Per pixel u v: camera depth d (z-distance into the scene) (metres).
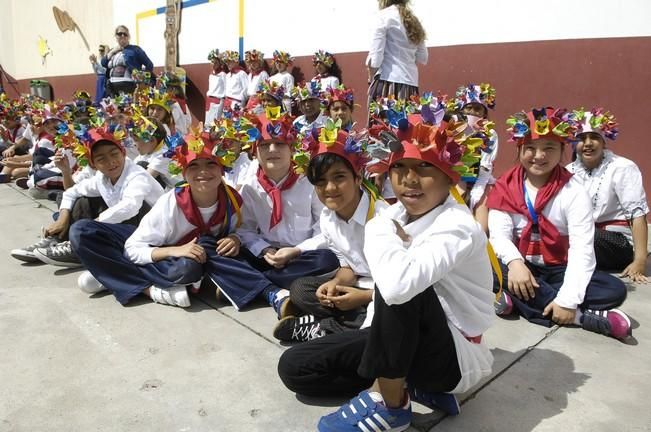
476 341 1.72
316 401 1.86
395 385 1.59
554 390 1.91
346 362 1.78
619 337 2.26
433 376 1.64
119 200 3.16
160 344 2.23
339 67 6.01
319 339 1.82
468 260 1.64
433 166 1.56
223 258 2.60
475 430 1.70
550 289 2.41
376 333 1.54
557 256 2.52
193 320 2.47
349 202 2.22
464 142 1.59
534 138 2.40
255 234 2.82
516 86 4.55
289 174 2.77
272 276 2.63
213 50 7.57
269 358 2.13
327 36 6.12
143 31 9.31
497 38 4.61
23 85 14.27
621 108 4.07
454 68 4.89
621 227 3.06
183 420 1.74
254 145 2.80
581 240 2.36
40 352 2.15
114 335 2.30
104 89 8.30
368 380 1.84
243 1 7.20
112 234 2.69
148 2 9.04
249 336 2.31
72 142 3.62
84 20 11.01
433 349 1.60
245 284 2.59
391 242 1.53
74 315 2.50
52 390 1.90
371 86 4.52
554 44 4.31
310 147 2.23
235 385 1.94
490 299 1.73
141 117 4.11
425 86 5.11
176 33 8.53
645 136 3.99
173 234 2.74
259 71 7.01
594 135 2.98
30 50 13.59
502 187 2.63
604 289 2.34
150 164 3.83
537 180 2.54
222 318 2.49
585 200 2.41
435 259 1.49
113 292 2.63
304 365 1.78
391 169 1.63
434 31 4.98
